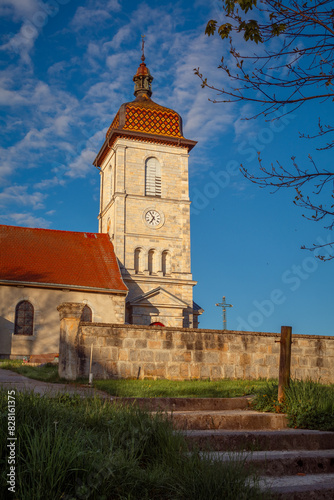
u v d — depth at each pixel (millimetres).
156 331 17062
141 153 45250
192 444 6941
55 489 5078
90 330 16219
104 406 7312
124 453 5949
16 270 35031
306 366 18609
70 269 37219
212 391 13406
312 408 9031
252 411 10062
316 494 5879
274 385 10977
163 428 6566
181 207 45219
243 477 5574
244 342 18125
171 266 43594
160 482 5504
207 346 17641
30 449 5430
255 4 7043
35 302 34156
